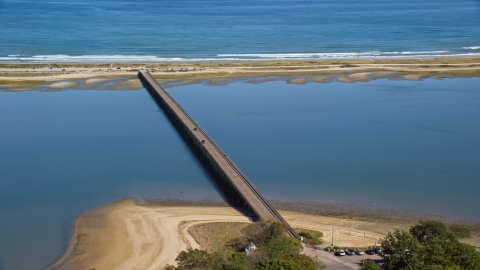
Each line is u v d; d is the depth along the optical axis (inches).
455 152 3137.3
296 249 1913.1
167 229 2224.4
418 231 1980.8
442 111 3956.7
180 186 2667.3
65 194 2536.9
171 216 2346.2
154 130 3489.2
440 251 1772.9
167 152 3112.7
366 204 2501.2
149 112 3870.6
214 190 2632.9
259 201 2399.1
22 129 3400.6
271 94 4397.1
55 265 1961.1
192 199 2529.5
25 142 3184.1
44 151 3058.6
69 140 3245.6
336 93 4448.8
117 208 2415.1
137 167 2876.5
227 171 2672.2
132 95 4296.3
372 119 3752.5
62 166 2859.3
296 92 4471.0
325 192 2613.2
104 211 2385.6
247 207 2416.3
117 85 4571.9
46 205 2426.2
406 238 1847.9
